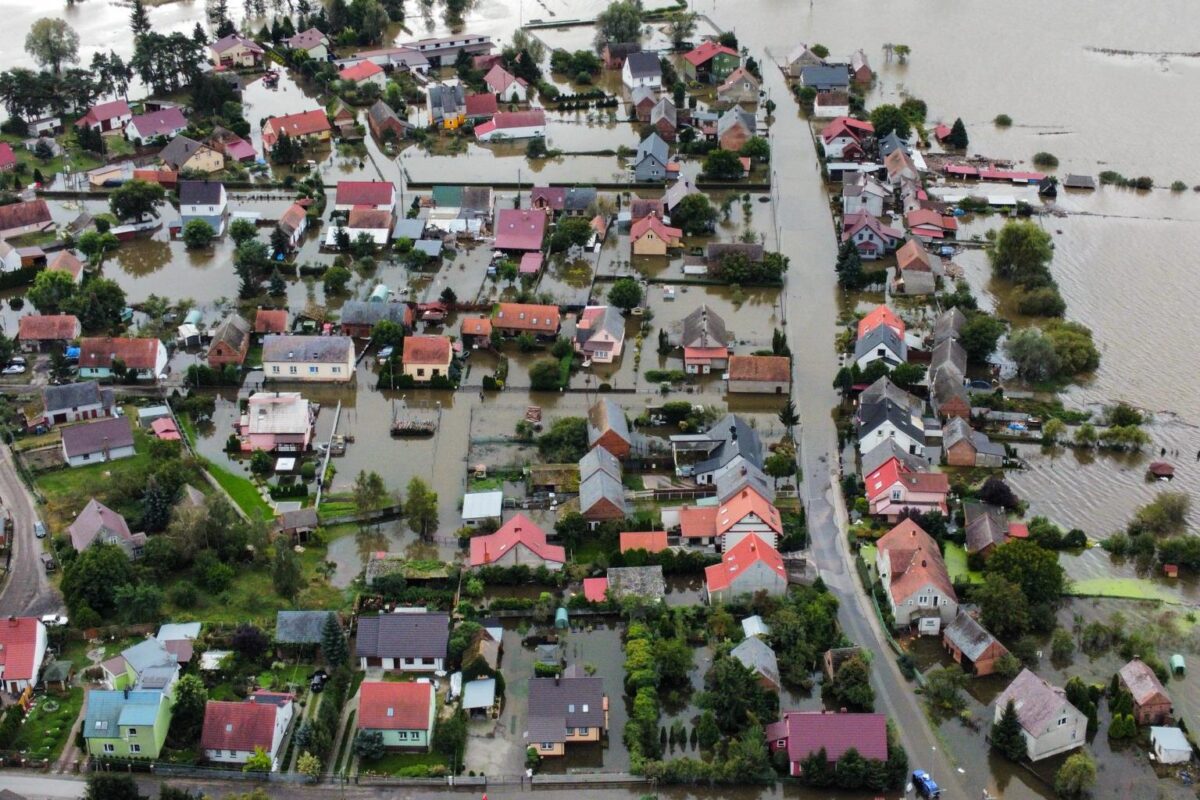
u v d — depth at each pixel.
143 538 141.50
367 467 157.75
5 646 123.38
